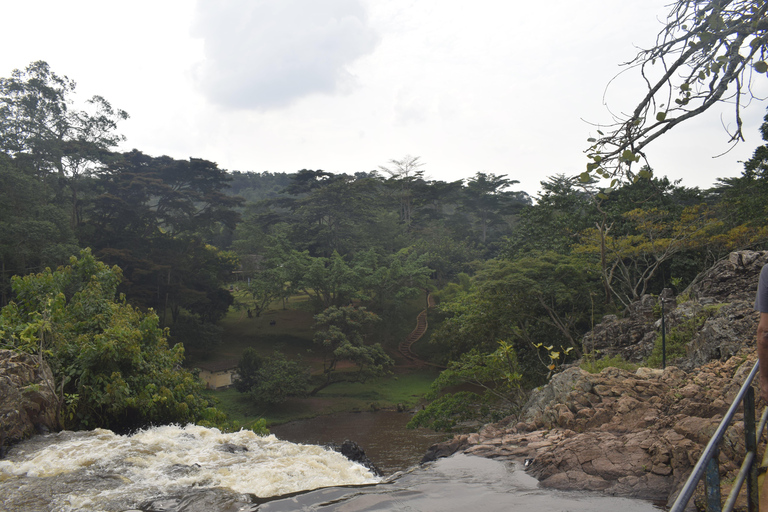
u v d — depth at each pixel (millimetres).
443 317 63812
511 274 26203
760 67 3662
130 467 7312
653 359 13305
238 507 5582
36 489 6406
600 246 27531
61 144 52969
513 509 4547
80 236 54250
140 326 15414
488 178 95750
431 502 4910
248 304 70625
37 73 51750
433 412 21828
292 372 43938
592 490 4820
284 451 8445
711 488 2072
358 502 5160
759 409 5285
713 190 46906
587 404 7223
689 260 29062
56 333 11688
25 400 8797
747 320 10625
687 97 3979
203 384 17797
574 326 27141
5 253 40188
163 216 62375
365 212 74750
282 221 87312
